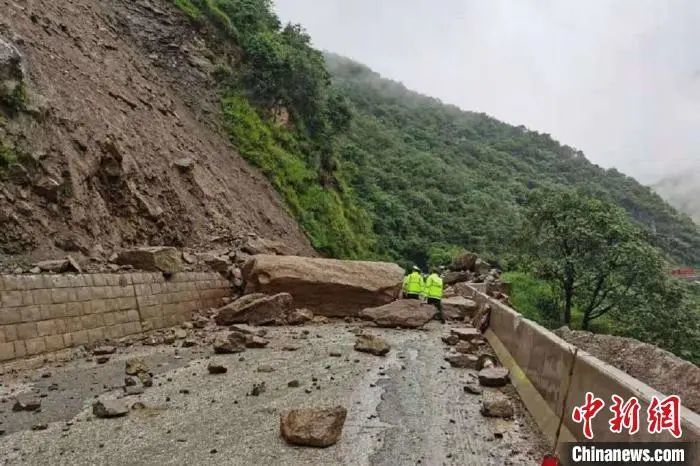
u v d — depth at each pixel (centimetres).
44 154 1294
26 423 624
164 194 1814
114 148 1571
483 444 599
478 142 12519
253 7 3491
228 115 2927
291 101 3503
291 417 599
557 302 3319
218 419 655
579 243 2981
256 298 1476
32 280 916
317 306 1638
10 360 845
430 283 1675
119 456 536
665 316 2733
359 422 662
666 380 750
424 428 648
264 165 2945
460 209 7000
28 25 1677
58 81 1584
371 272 1708
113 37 2398
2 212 1107
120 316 1138
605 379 477
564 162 13050
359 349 1102
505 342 1087
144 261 1318
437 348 1203
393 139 8544
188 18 3005
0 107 1238
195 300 1462
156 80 2528
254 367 934
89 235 1341
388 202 5759
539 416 667
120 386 793
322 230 3191
